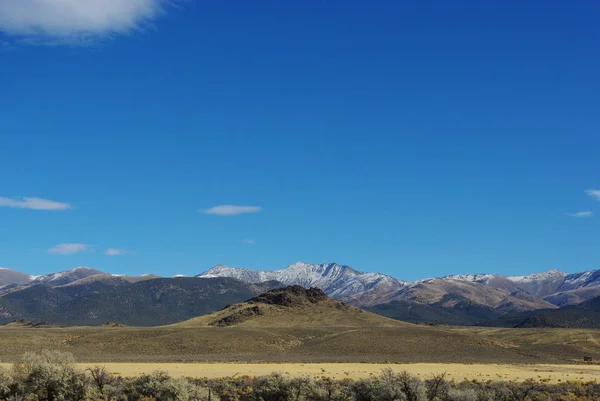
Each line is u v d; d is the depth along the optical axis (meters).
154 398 63.94
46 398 62.72
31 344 164.88
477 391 69.06
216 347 173.38
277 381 67.75
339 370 110.56
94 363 129.25
